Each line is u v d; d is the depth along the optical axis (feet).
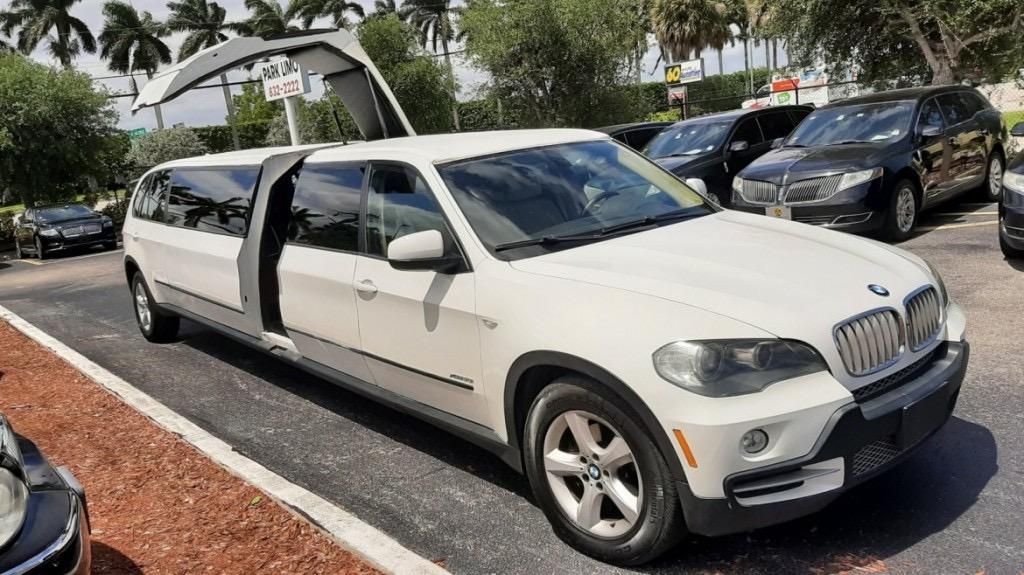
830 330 9.80
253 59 22.15
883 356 10.30
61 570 8.48
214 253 19.61
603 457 10.37
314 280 15.60
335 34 23.72
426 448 15.39
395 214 14.07
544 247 12.43
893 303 10.57
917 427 10.19
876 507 11.44
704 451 9.25
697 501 9.45
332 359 15.99
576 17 87.20
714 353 9.47
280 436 16.74
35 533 8.49
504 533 11.84
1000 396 14.82
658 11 172.35
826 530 10.98
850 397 9.59
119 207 95.20
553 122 91.15
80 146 92.89
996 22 50.70
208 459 15.07
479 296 11.93
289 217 17.85
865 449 9.82
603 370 9.94
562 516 11.11
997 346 17.42
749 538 10.96
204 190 21.16
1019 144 49.75
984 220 31.22
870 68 58.70
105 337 28.27
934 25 53.98
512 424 11.73
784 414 9.24
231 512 12.76
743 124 39.27
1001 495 11.40
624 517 10.43
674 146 39.93
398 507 13.03
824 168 28.66
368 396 15.28
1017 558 9.92
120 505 13.43
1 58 94.73
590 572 10.55
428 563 10.53
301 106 112.57
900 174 28.89
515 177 13.83
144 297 25.77
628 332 9.98
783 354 9.50
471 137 15.60
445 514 12.63
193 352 24.53
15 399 20.21
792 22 57.31
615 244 12.46
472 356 12.15
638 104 97.60
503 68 90.17
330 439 16.31
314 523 12.03
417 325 13.12
